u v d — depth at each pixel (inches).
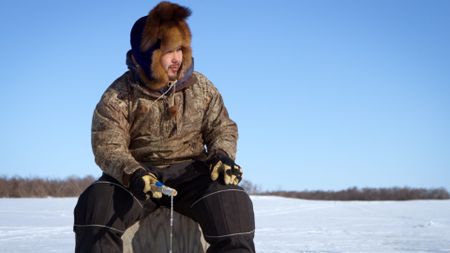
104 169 103.7
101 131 106.4
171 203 105.0
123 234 107.0
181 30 106.1
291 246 290.4
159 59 105.6
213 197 103.2
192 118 111.4
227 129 112.7
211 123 113.3
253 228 104.6
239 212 102.7
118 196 103.1
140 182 97.3
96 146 105.7
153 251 108.9
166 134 110.3
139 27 108.7
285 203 775.1
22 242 306.8
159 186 96.8
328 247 285.9
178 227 110.5
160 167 111.0
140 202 105.3
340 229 394.6
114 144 105.0
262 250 273.3
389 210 612.1
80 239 100.9
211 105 113.7
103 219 100.6
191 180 108.3
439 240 316.2
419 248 279.6
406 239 322.0
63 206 690.2
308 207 682.8
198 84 113.4
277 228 408.5
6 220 473.7
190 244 110.4
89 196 102.7
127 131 109.5
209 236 103.5
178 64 109.0
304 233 366.9
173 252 109.7
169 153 111.1
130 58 109.7
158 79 106.5
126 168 100.3
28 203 755.4
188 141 112.7
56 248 279.0
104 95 110.0
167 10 106.1
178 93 111.0
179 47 107.1
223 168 103.0
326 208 657.6
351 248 281.1
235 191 104.2
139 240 108.2
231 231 101.6
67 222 452.8
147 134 110.2
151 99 109.1
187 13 108.4
